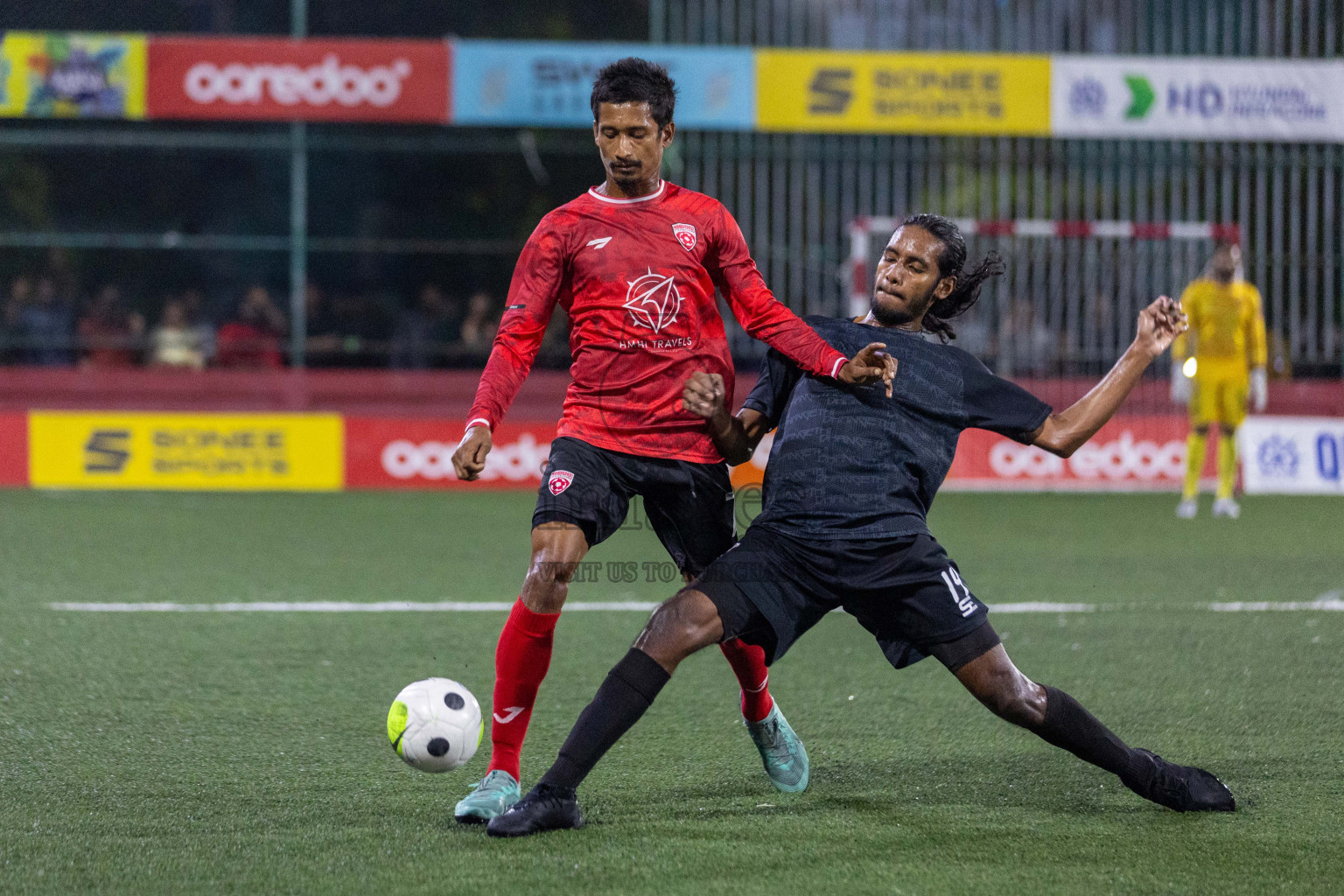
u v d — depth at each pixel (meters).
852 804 11.90
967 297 11.92
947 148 42.88
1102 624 20.84
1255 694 16.27
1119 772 11.38
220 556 27.19
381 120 39.81
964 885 9.89
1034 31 43.03
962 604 10.83
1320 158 42.97
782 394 11.83
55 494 38.06
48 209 56.78
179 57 39.31
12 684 16.14
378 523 32.72
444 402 43.22
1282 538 31.17
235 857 10.38
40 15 52.38
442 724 11.26
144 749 13.46
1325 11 42.38
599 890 9.72
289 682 16.55
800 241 42.78
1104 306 43.47
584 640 19.38
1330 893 9.76
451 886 9.77
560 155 57.22
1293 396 43.03
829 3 43.03
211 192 57.91
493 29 60.47
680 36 45.72
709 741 14.00
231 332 45.16
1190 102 40.75
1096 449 42.03
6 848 10.55
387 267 56.69
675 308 11.70
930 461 11.18
